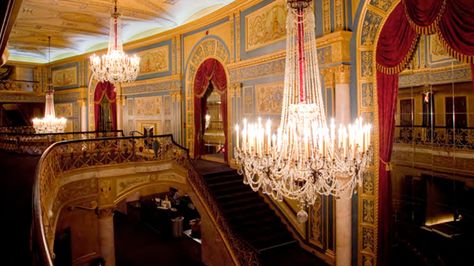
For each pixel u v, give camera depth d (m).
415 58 7.22
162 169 11.84
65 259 12.06
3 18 3.36
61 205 8.94
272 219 10.38
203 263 10.92
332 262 8.54
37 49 19.05
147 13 13.02
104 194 10.62
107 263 10.70
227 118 12.62
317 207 9.12
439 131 6.73
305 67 5.31
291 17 5.26
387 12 7.38
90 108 18.92
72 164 9.66
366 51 7.97
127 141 12.78
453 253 6.41
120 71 9.09
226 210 10.14
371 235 7.92
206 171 11.68
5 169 7.42
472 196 6.10
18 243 3.57
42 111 21.62
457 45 5.78
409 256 7.34
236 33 11.99
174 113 14.63
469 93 6.16
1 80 19.52
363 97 8.05
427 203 6.94
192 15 13.68
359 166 4.74
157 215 15.27
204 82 13.41
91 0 11.58
